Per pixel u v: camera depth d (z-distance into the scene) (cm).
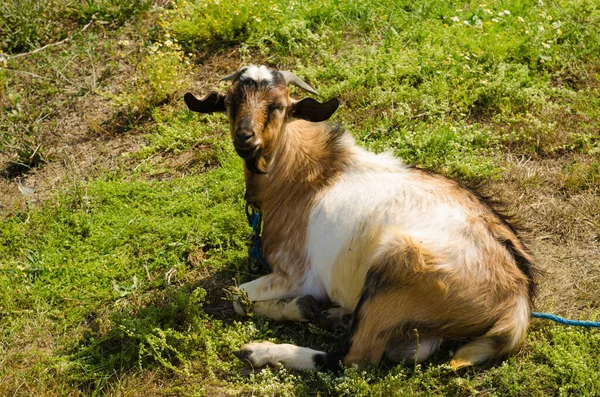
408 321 408
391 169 431
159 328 427
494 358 412
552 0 559
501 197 470
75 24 601
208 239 466
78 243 468
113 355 428
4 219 486
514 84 510
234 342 425
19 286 453
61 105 544
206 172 499
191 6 582
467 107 511
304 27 559
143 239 468
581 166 478
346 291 425
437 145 489
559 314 430
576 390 405
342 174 431
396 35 548
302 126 438
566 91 511
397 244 408
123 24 593
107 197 486
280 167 433
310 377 414
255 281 436
